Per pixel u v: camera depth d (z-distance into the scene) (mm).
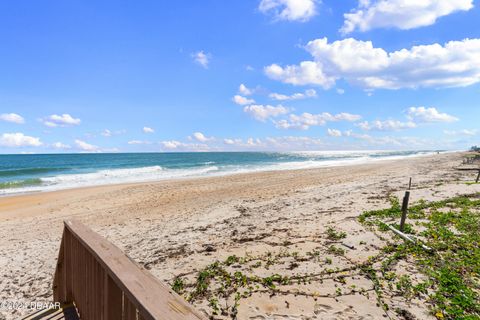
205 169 40969
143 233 9156
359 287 4516
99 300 2707
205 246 7109
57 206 14422
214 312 3977
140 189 19672
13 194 18172
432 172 24625
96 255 2395
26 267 6867
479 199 10664
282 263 5582
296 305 4082
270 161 65312
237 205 13039
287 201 13156
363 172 28266
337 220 8641
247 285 4730
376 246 6250
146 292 1634
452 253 5680
